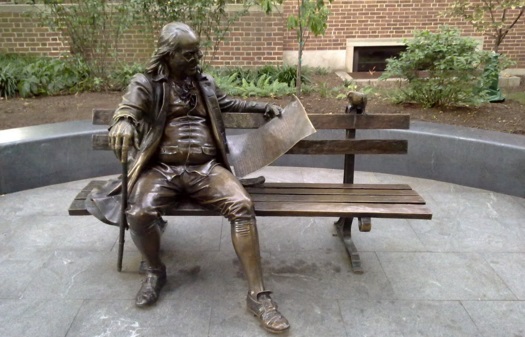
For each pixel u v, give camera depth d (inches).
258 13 333.4
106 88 259.3
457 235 130.0
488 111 211.0
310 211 99.7
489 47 370.3
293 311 95.8
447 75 205.3
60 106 222.7
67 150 165.9
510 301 99.7
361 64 379.2
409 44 213.6
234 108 117.1
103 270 110.7
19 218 138.9
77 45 270.8
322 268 112.5
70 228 132.6
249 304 92.5
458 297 101.0
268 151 110.1
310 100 238.2
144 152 98.4
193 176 99.2
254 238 92.1
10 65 261.6
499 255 119.0
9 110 215.5
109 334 88.9
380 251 121.1
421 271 111.4
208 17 279.4
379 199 107.2
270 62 346.9
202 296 100.8
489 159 159.8
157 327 90.8
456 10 284.4
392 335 89.0
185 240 126.5
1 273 109.0
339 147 119.9
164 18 263.1
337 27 366.9
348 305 98.0
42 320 92.7
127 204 96.2
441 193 160.9
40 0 290.0
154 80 97.7
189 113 102.5
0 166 154.3
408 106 220.7
